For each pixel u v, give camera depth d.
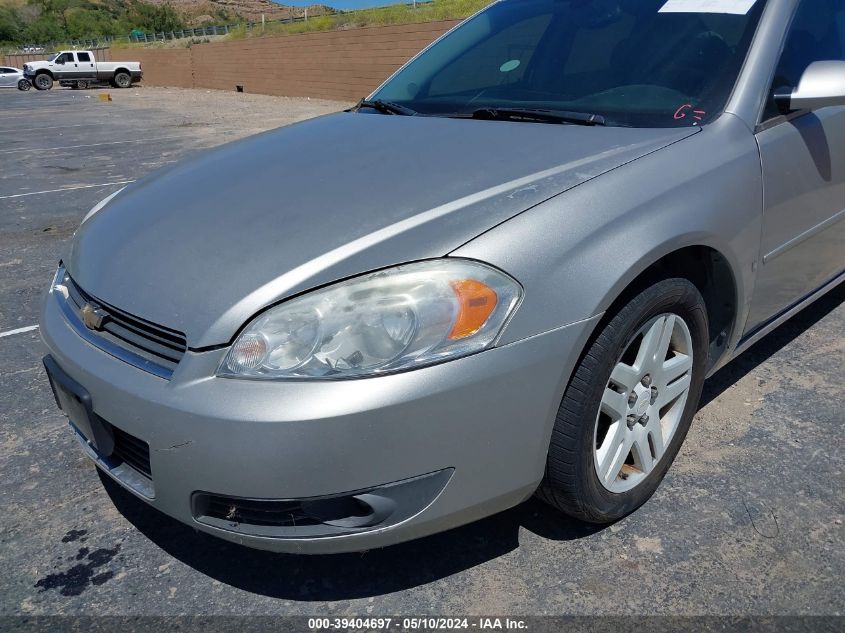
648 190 1.92
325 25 24.00
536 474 1.78
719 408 2.70
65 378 1.91
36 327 3.78
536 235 1.71
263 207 1.96
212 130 12.98
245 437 1.54
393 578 1.94
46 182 8.21
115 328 1.83
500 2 3.36
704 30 2.53
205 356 1.61
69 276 2.18
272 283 1.64
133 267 1.88
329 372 1.56
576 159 2.00
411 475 1.61
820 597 1.81
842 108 2.70
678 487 2.25
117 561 2.05
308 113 16.27
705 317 2.15
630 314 1.84
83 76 32.72
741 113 2.28
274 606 1.87
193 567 2.02
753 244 2.24
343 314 1.59
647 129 2.21
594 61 2.64
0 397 3.03
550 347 1.67
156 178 2.51
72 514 2.26
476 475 1.68
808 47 2.64
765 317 2.56
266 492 1.57
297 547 1.68
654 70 2.48
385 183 1.97
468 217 1.74
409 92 2.98
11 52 53.84
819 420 2.59
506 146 2.13
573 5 2.96
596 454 1.92
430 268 1.64
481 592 1.88
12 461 2.56
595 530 2.08
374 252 1.67
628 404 1.99
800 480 2.26
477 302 1.62
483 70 2.90
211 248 1.83
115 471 1.89
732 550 1.98
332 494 1.58
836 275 3.13
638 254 1.79
